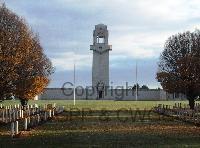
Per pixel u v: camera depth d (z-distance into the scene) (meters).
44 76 71.31
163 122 49.97
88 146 27.86
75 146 27.84
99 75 143.38
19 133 34.09
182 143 29.38
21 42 55.69
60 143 29.42
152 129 40.81
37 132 37.19
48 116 55.19
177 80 69.19
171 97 140.88
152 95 144.00
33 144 28.67
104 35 144.75
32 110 59.38
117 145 28.39
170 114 61.72
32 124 42.91
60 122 49.50
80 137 33.47
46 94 143.50
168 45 72.19
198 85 67.69
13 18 56.72
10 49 53.56
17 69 57.66
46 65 73.56
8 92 55.31
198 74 68.06
